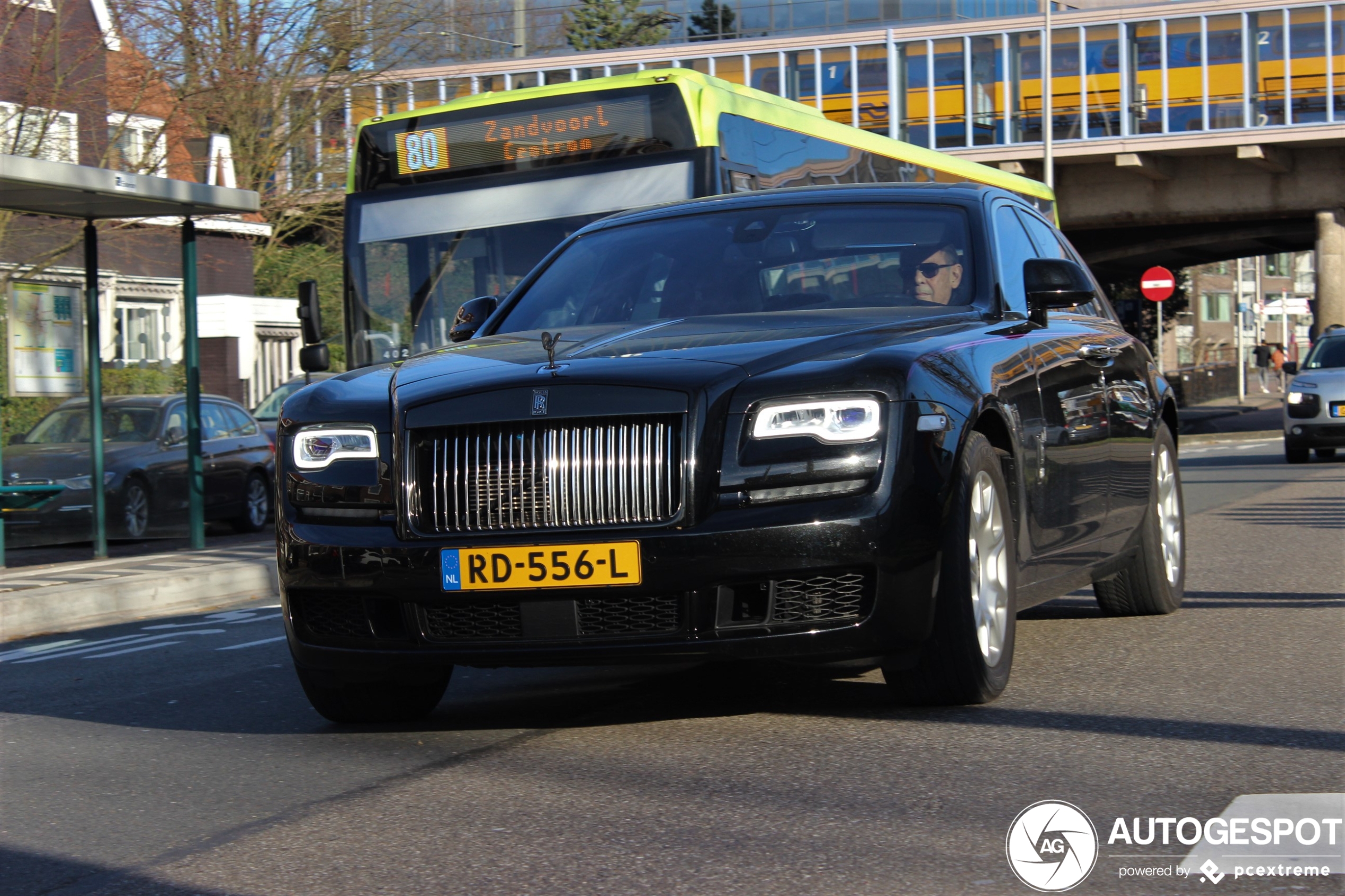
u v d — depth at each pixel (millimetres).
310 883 3758
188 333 14422
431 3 32875
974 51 38219
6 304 12961
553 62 36250
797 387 4918
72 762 5383
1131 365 7465
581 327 6035
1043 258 7102
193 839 4230
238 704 6496
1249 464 23000
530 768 4828
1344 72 37125
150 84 26562
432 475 5078
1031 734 4996
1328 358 23797
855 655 4891
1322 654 6449
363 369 5863
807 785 4438
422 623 5098
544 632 4953
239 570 11719
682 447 4867
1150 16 38031
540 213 12305
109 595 10539
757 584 4859
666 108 12031
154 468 17031
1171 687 5781
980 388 5363
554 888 3605
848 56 37188
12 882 3914
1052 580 6152
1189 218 40625
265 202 31828
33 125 23953
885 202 6613
